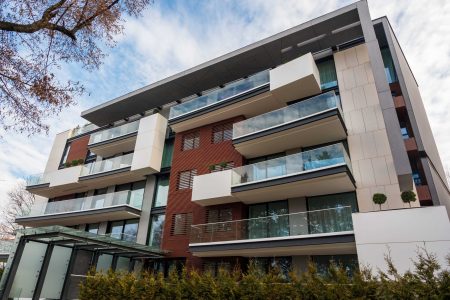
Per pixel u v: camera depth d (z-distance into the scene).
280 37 17.09
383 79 13.33
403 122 14.30
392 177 12.48
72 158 26.19
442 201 12.91
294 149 15.50
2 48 6.66
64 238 13.24
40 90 6.97
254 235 13.40
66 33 6.98
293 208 14.14
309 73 14.74
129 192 18.80
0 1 6.30
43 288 13.27
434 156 15.33
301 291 6.66
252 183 14.10
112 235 18.86
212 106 18.19
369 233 10.21
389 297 5.73
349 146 13.95
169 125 19.97
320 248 11.87
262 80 16.83
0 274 16.58
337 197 13.48
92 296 9.62
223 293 7.44
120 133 22.30
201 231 14.84
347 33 16.58
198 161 18.09
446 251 8.87
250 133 15.50
